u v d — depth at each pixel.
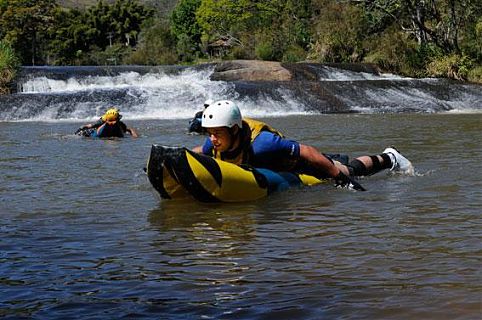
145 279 4.41
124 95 26.69
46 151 12.68
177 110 26.56
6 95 25.62
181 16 66.19
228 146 7.53
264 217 6.33
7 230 5.97
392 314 3.63
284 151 7.71
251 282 4.28
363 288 4.09
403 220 6.00
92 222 6.26
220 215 6.49
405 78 36.06
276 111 26.73
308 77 34.06
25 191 8.07
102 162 10.84
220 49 60.38
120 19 82.75
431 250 4.93
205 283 4.29
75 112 25.22
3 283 4.40
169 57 63.06
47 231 5.91
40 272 4.64
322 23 43.16
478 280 4.16
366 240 5.29
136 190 8.02
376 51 40.12
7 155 12.02
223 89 27.84
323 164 7.76
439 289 4.01
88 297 4.08
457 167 9.30
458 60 37.44
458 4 40.34
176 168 7.17
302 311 3.73
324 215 6.34
